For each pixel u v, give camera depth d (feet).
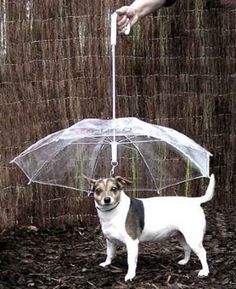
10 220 10.36
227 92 10.83
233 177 11.07
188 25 10.53
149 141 8.30
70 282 7.75
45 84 10.23
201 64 10.66
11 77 10.14
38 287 7.63
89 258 8.74
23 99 10.19
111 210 7.73
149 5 8.96
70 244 9.52
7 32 10.05
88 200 10.46
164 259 8.63
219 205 11.07
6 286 7.63
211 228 10.07
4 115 10.16
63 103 10.28
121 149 9.34
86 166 8.97
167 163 9.03
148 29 10.42
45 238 9.86
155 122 10.60
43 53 10.18
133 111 10.49
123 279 7.79
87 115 10.35
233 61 10.78
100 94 10.35
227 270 8.08
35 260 8.70
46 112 10.26
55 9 10.12
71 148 8.75
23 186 10.34
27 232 10.14
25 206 10.39
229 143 10.97
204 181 10.89
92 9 10.18
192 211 7.88
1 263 8.50
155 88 10.55
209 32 10.62
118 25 8.86
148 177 9.77
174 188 10.75
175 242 9.46
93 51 10.27
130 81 10.44
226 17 10.64
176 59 10.57
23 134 10.23
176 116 10.68
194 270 8.10
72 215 10.50
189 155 7.76
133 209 7.84
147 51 10.46
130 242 7.77
